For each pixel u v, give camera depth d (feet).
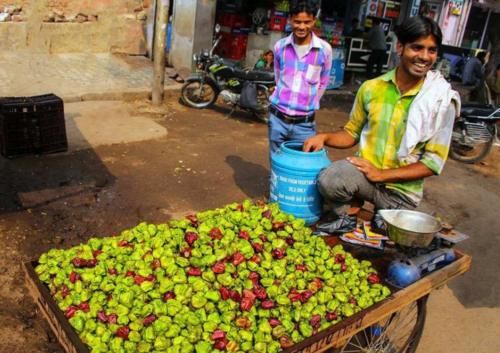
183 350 7.11
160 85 28.78
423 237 9.23
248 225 10.07
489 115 26.22
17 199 16.55
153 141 23.39
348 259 9.93
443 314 13.53
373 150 11.20
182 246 9.21
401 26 10.03
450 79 54.49
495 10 63.46
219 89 29.58
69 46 33.35
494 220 20.15
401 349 10.67
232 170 21.30
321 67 14.84
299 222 10.42
